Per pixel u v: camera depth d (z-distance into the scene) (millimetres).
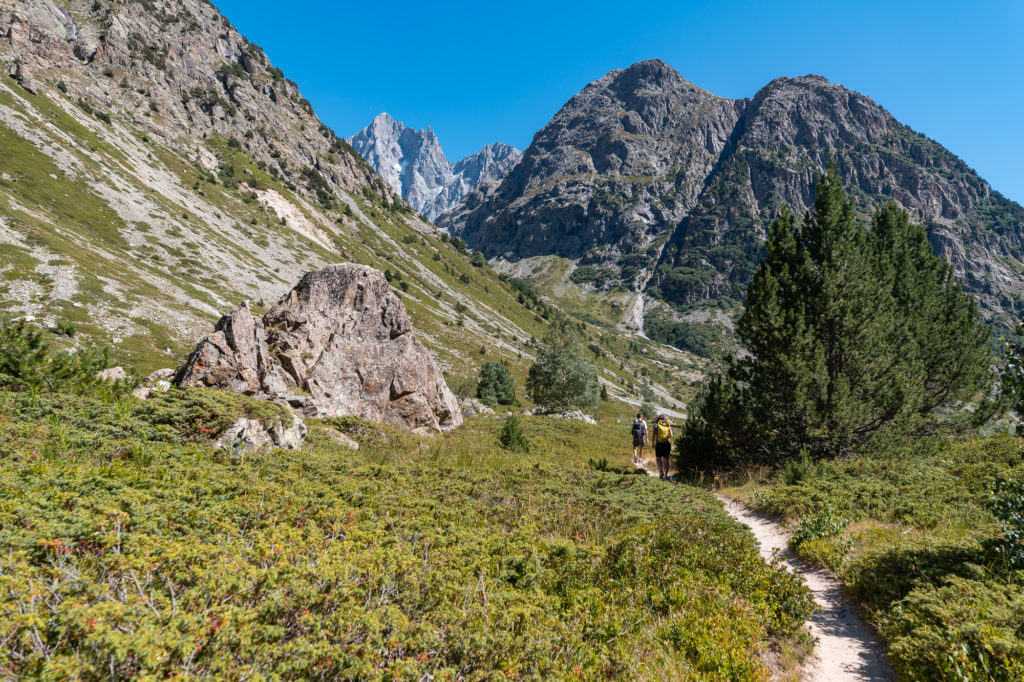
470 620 4527
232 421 11023
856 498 11672
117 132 144250
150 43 197750
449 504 9414
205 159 171375
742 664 4871
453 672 3693
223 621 3299
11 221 71000
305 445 12891
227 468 8680
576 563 6953
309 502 7383
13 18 149250
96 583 3611
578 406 64562
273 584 4023
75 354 12953
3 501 4820
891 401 17016
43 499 5090
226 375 15758
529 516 9266
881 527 9906
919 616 5734
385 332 21672
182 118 183875
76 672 2600
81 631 2883
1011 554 6754
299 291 21141
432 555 6047
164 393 11977
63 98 138500
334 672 3365
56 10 170625
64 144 114375
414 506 8500
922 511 9961
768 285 17922
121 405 10414
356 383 20141
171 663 2922
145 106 171125
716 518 10891
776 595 6848
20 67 128000
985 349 23000
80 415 9594
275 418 12195
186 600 3629
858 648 6008
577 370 64500
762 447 18516
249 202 157875
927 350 22531
